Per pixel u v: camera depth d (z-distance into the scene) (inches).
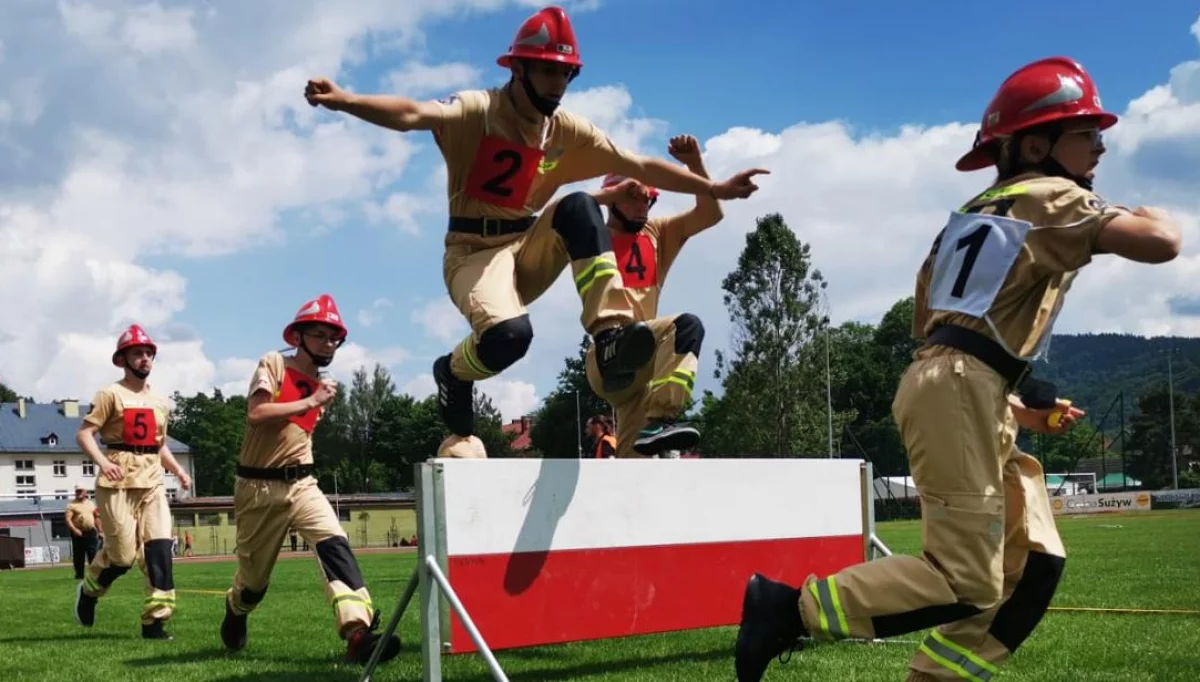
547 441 3486.7
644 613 230.7
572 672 246.2
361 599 260.7
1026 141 155.5
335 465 4087.1
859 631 153.3
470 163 216.8
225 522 2618.1
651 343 201.3
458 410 232.2
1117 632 289.4
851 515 278.2
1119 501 2320.4
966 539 146.6
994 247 148.1
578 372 3476.9
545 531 215.5
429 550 198.7
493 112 213.8
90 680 248.4
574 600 219.0
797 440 2471.7
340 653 298.5
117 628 392.2
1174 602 368.2
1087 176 157.3
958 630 156.6
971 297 149.6
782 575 259.1
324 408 281.6
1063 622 312.7
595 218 209.9
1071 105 151.5
